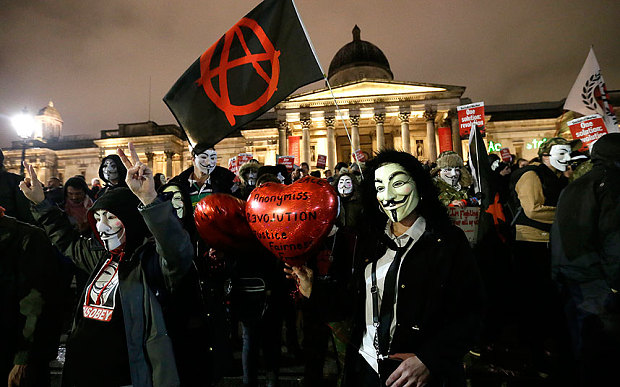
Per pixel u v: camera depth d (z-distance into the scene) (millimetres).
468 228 4348
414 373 1672
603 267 2887
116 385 2244
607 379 2836
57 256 3078
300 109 38781
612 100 37469
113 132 48281
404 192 1978
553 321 4043
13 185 3994
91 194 7270
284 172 5316
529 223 4113
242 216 2773
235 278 3352
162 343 2195
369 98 38062
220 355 2572
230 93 3031
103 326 2328
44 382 2873
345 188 4777
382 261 2043
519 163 11641
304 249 2115
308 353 3650
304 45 2840
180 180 4207
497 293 4266
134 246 2406
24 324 2781
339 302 2148
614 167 2855
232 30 3082
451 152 4668
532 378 3723
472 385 3785
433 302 1812
